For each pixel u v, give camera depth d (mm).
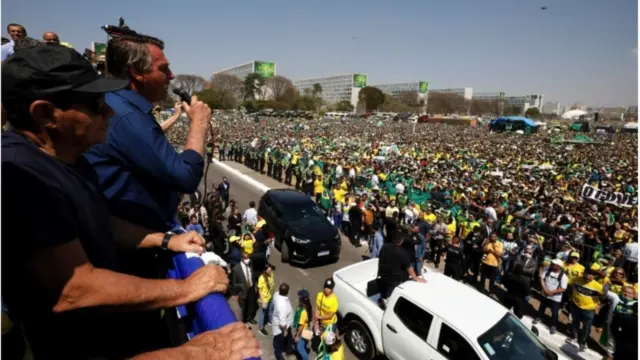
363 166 24906
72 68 1062
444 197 17016
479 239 11930
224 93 88375
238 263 9242
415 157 32594
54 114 1050
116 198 1561
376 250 12539
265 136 42688
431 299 6676
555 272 9305
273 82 125688
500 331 6039
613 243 11883
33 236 915
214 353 1045
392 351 6945
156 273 1736
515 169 28547
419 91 154750
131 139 1534
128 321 1333
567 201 17734
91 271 1022
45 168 1008
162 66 1793
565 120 130625
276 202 13703
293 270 12219
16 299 934
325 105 135750
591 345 9023
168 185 1647
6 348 900
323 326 7938
